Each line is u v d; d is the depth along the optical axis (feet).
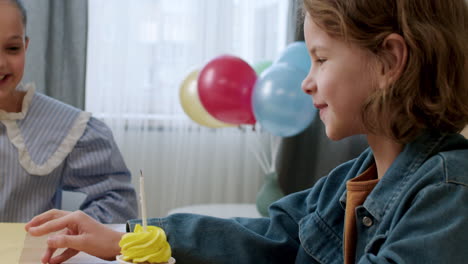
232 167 9.03
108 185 4.78
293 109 5.82
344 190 2.71
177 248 2.75
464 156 2.05
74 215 2.71
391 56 2.13
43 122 4.67
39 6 7.97
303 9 2.38
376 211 2.22
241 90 6.44
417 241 1.84
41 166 4.54
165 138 8.89
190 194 8.97
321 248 2.69
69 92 8.11
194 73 7.38
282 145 8.63
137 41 8.72
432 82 2.12
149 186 8.92
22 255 2.80
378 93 2.11
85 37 8.11
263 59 8.90
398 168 2.21
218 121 7.35
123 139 8.72
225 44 8.84
